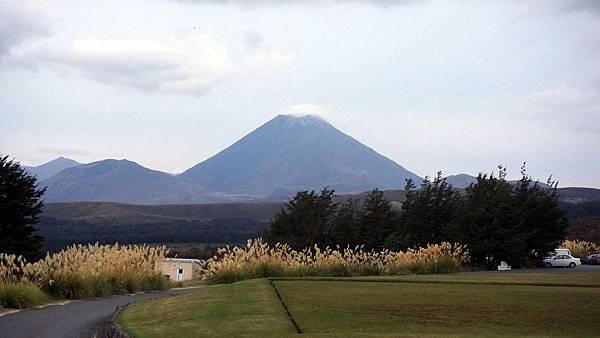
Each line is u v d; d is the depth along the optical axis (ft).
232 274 97.50
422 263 112.27
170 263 134.41
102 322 57.11
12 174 139.54
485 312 53.67
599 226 258.98
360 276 99.81
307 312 53.83
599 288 71.15
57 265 78.69
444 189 177.06
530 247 155.12
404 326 47.14
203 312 56.49
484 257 140.56
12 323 55.47
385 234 173.78
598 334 44.37
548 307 56.29
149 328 50.80
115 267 88.38
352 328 46.32
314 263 103.40
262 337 42.19
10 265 73.51
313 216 179.73
